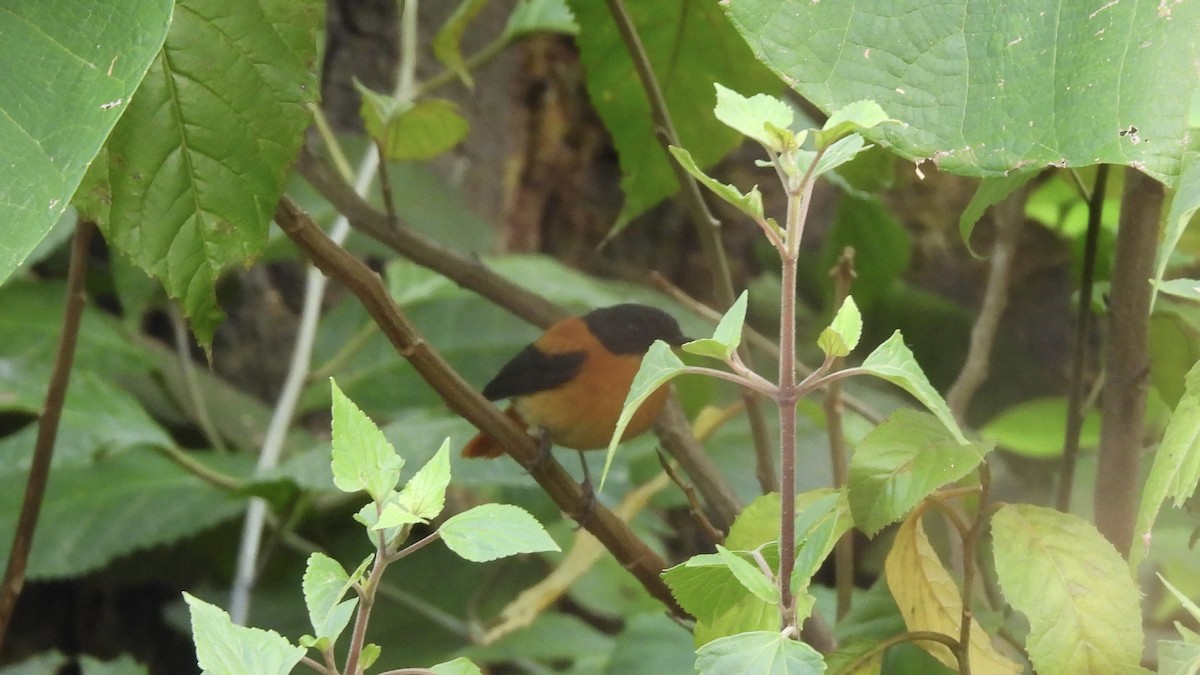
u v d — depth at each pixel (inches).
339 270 156.0
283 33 135.9
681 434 220.2
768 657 99.9
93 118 98.0
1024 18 102.7
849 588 203.9
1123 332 158.9
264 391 415.8
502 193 482.6
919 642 146.3
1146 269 157.1
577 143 536.1
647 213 549.3
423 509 100.8
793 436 104.4
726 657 100.6
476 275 242.4
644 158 229.6
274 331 416.8
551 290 381.7
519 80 512.7
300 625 343.9
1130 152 96.5
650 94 200.4
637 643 261.3
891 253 306.8
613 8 196.7
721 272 207.6
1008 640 172.7
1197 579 201.2
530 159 528.4
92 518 314.8
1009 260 218.5
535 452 175.2
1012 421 280.4
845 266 189.9
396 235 235.0
